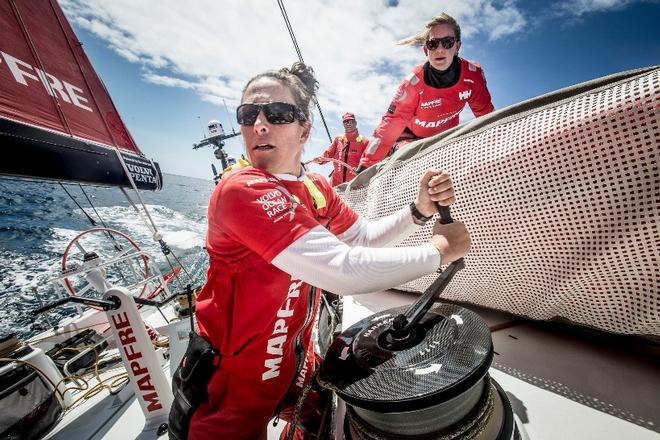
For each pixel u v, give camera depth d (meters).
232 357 0.96
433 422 0.58
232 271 0.91
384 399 0.54
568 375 0.90
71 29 2.77
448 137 1.20
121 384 2.10
